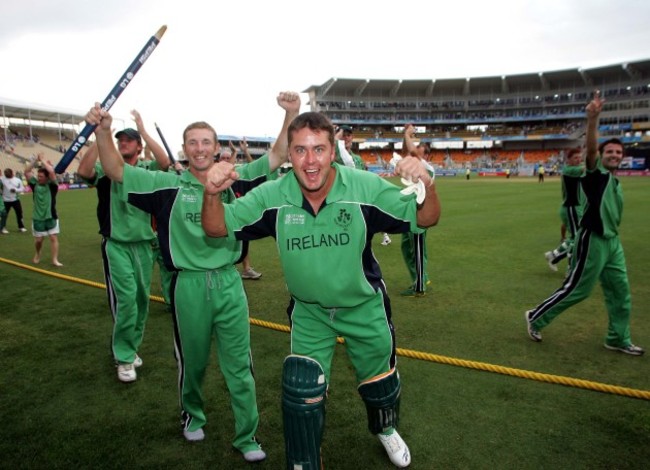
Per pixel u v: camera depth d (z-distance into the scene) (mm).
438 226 10625
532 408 2818
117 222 3209
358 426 2662
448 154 55094
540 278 5945
